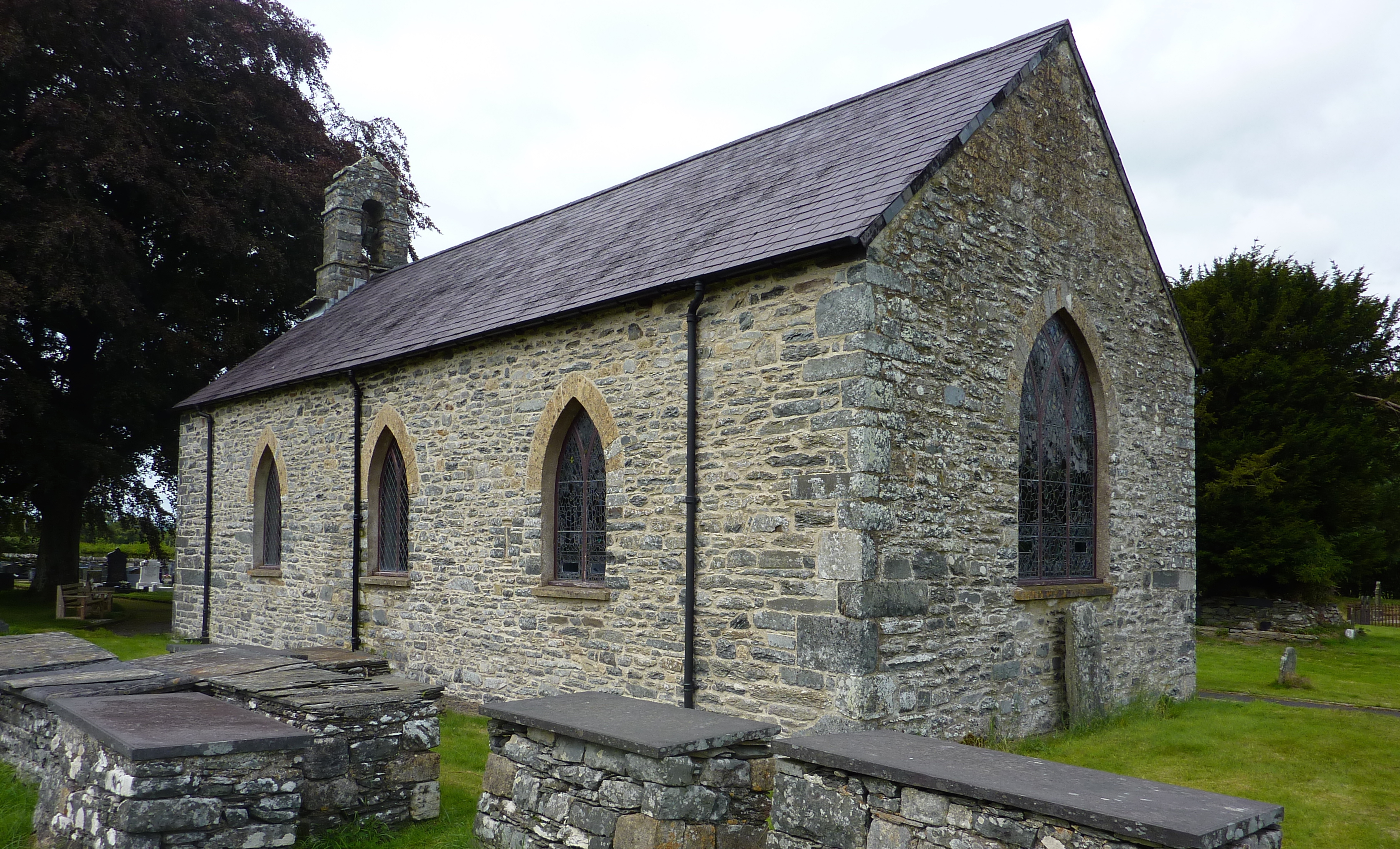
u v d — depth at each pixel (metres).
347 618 14.24
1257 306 22.66
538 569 11.23
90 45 20.28
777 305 8.74
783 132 12.83
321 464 15.05
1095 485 11.30
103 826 5.46
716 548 9.09
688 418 9.38
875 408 8.08
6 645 9.88
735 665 8.81
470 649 12.16
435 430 12.95
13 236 18.66
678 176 13.91
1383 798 7.66
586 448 11.02
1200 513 22.19
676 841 5.19
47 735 7.36
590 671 10.45
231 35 23.42
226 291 24.22
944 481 8.83
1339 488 22.12
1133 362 11.85
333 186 21.52
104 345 21.61
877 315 8.16
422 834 6.54
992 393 9.52
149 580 30.30
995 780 4.35
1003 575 9.48
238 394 16.97
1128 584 11.46
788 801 5.10
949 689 8.69
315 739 6.33
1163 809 3.89
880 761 4.69
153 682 7.66
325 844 6.18
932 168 8.84
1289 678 13.98
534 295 12.18
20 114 20.55
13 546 38.47
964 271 9.27
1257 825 3.82
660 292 9.63
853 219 8.38
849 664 7.83
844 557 7.97
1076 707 9.98
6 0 18.86
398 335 14.41
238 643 16.94
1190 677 12.50
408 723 6.83
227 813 5.54
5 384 19.27
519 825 6.06
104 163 19.28
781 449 8.58
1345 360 23.00
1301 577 20.95
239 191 22.28
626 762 5.43
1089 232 11.22
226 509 17.69
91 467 20.73
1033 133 10.38
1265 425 22.11
